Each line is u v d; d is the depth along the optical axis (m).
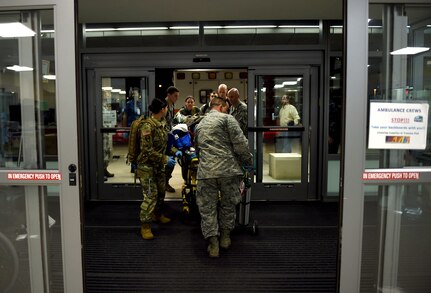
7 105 2.33
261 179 5.47
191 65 5.28
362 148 2.22
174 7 4.50
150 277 3.08
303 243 3.85
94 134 5.41
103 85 5.37
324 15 4.91
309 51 5.23
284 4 4.42
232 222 3.60
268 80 5.33
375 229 2.32
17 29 2.29
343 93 2.22
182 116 5.19
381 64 2.25
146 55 5.27
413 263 2.36
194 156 4.36
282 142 5.45
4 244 2.37
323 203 5.39
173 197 5.66
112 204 5.38
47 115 2.30
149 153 3.81
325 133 5.31
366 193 2.29
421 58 2.26
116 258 3.46
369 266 2.34
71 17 2.20
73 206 2.29
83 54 5.29
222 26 5.27
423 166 2.29
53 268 2.37
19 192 2.34
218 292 2.84
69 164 2.26
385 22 2.24
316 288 2.92
